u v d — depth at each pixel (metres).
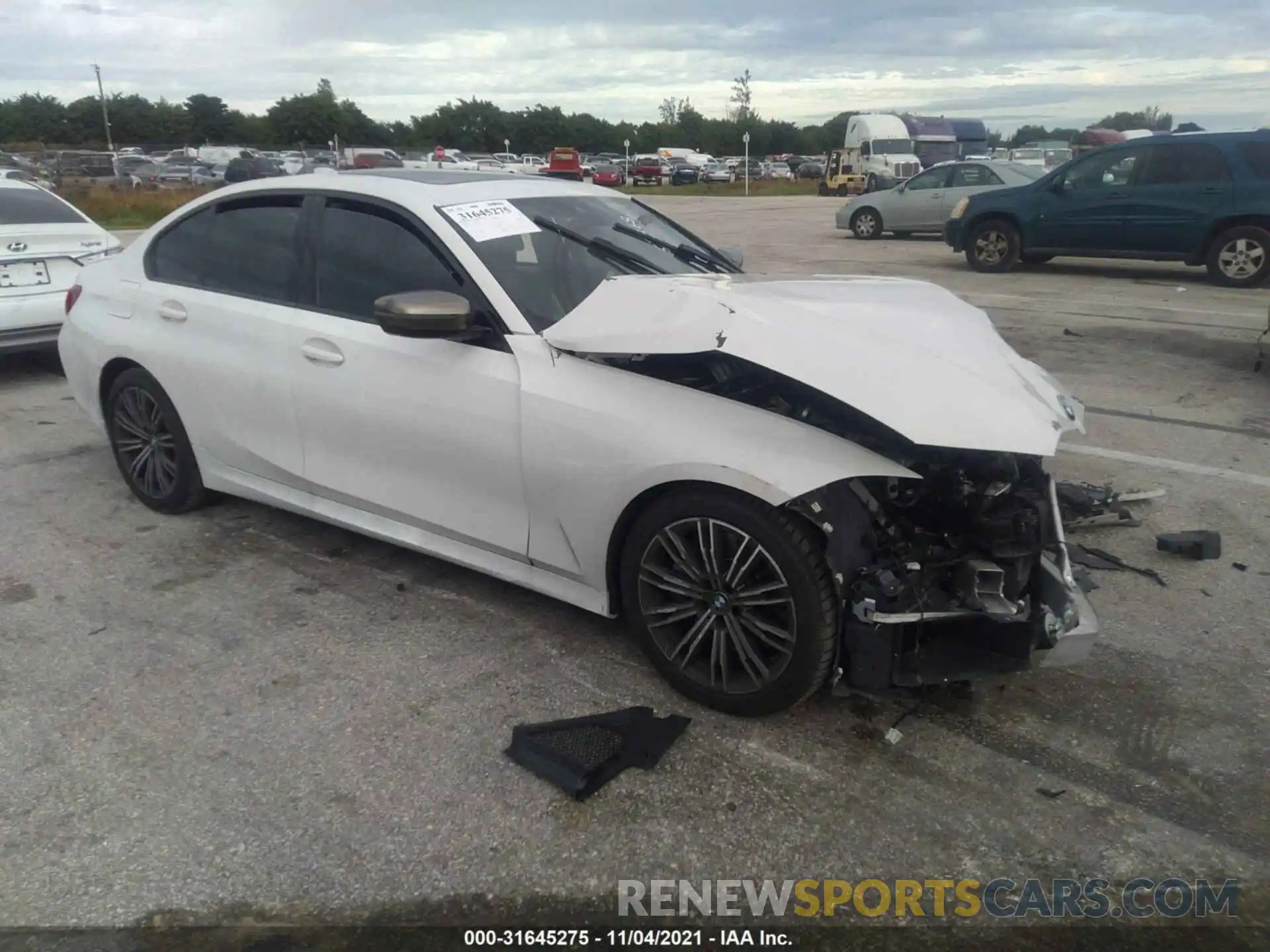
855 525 2.84
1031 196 12.91
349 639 3.63
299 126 90.62
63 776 2.87
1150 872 2.52
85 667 3.46
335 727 3.10
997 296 11.22
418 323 3.17
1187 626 3.69
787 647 2.93
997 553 2.89
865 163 34.84
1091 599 3.90
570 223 3.96
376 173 4.11
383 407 3.64
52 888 2.46
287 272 4.04
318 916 2.38
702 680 3.16
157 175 38.09
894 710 3.16
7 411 6.71
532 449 3.26
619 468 3.07
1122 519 4.60
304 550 4.41
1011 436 2.69
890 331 3.13
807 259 14.86
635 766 2.89
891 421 2.70
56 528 4.67
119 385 4.73
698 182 51.34
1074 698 3.24
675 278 3.46
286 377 3.95
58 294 7.20
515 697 3.26
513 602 3.91
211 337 4.24
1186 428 6.06
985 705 3.20
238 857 2.56
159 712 3.19
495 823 2.68
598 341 3.10
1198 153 11.73
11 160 35.09
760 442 2.85
